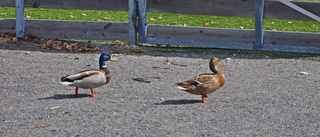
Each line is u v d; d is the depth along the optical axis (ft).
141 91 26.32
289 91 26.50
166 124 20.22
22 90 26.09
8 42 39.06
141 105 23.30
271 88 27.27
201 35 39.58
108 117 21.12
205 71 31.83
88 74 24.00
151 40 40.22
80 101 23.94
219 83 23.70
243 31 38.70
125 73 30.73
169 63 33.91
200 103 23.94
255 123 20.48
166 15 56.59
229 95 25.67
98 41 42.83
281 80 29.37
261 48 38.58
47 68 31.48
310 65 33.99
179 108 22.79
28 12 55.26
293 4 37.32
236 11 38.47
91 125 19.97
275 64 34.19
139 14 39.58
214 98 25.04
